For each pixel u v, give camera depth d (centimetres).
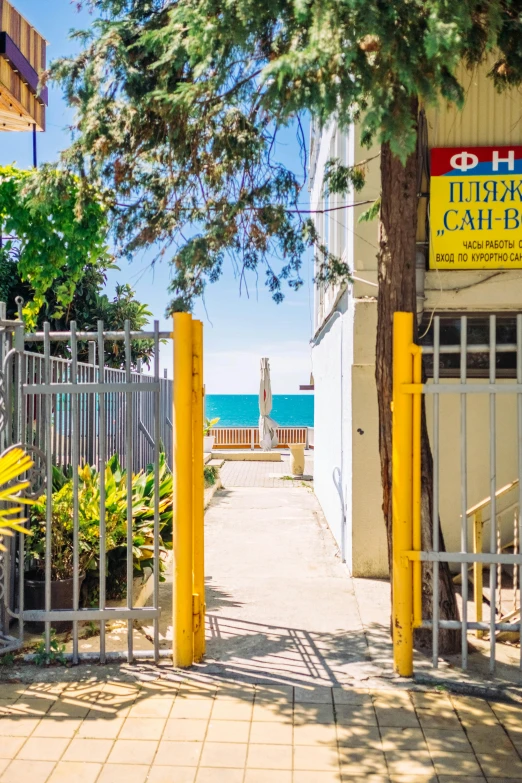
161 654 499
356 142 732
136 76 539
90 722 402
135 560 608
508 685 449
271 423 2312
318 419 1370
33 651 505
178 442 472
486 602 653
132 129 579
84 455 723
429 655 507
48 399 491
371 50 439
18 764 357
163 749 373
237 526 1055
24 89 924
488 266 648
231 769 354
